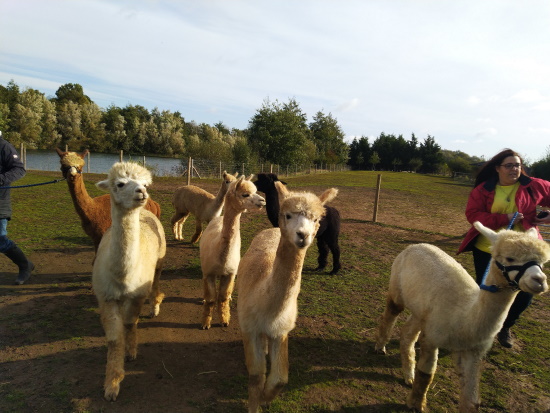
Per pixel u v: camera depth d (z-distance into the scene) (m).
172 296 5.21
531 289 2.44
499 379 3.66
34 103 46.31
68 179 4.87
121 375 3.12
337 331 4.49
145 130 55.41
